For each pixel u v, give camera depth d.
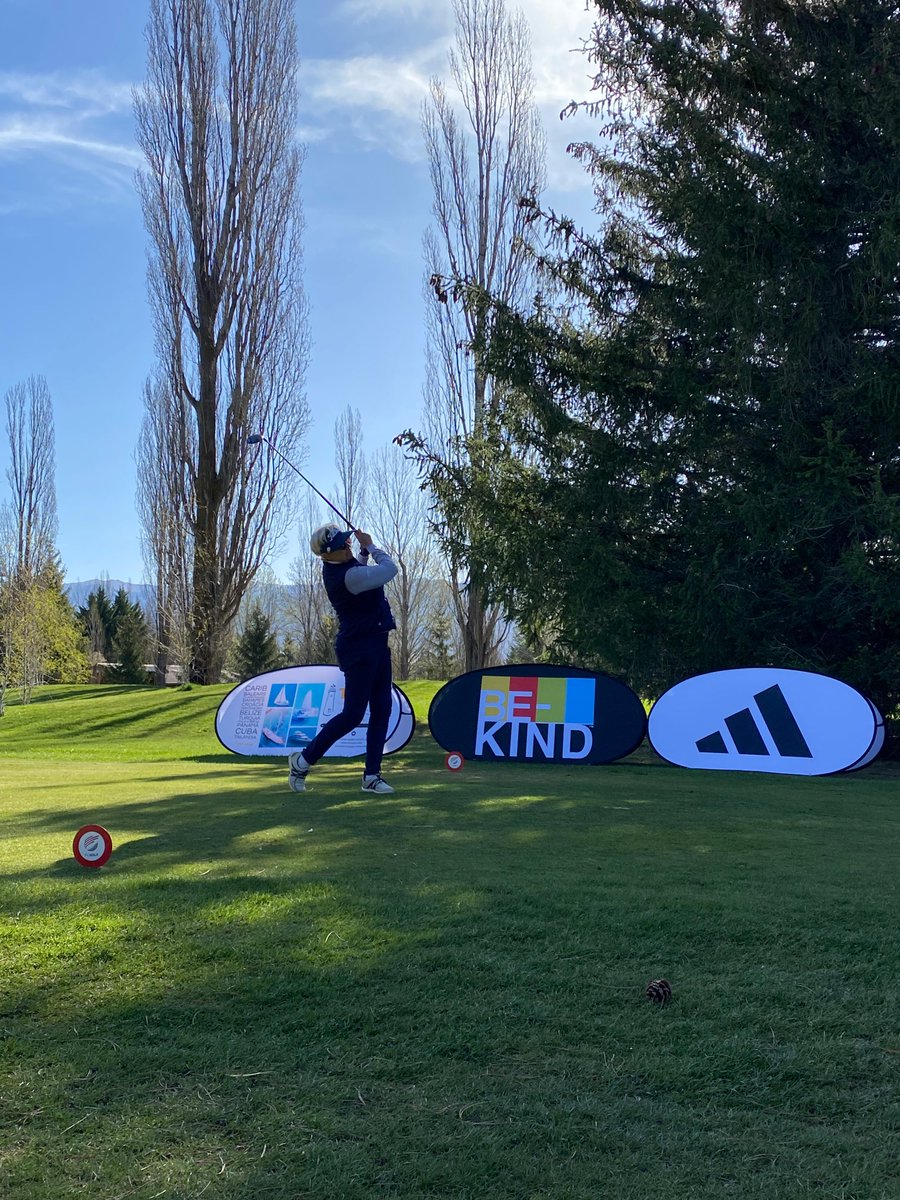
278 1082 2.35
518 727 10.62
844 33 12.64
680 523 13.93
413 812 6.02
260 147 30.92
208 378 31.27
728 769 9.84
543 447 14.52
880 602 11.43
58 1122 2.16
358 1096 2.28
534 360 14.27
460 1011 2.72
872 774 10.41
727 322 12.92
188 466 32.19
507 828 5.43
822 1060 2.45
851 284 12.05
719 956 3.14
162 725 22.77
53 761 13.06
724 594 12.62
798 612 12.55
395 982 2.92
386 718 7.01
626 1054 2.49
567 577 14.12
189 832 5.23
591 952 3.16
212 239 30.95
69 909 3.58
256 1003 2.78
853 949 3.19
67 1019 2.70
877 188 11.93
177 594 34.12
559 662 15.61
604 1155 2.03
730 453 13.41
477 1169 1.97
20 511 43.66
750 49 12.41
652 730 10.24
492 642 29.25
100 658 59.25
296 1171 1.96
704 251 12.74
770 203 12.13
